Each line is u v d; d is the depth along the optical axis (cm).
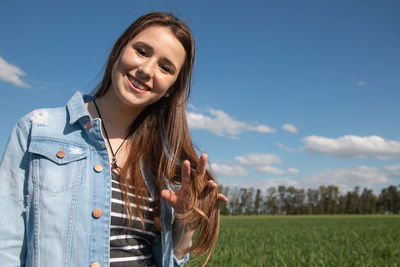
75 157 143
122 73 160
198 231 174
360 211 11556
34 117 147
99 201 141
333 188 11819
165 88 167
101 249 136
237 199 11788
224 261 827
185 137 192
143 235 160
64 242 130
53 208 131
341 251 1094
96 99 177
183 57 174
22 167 140
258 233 2184
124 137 176
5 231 130
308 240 1639
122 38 172
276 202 11888
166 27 167
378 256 1027
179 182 188
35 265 125
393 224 3769
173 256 172
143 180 166
